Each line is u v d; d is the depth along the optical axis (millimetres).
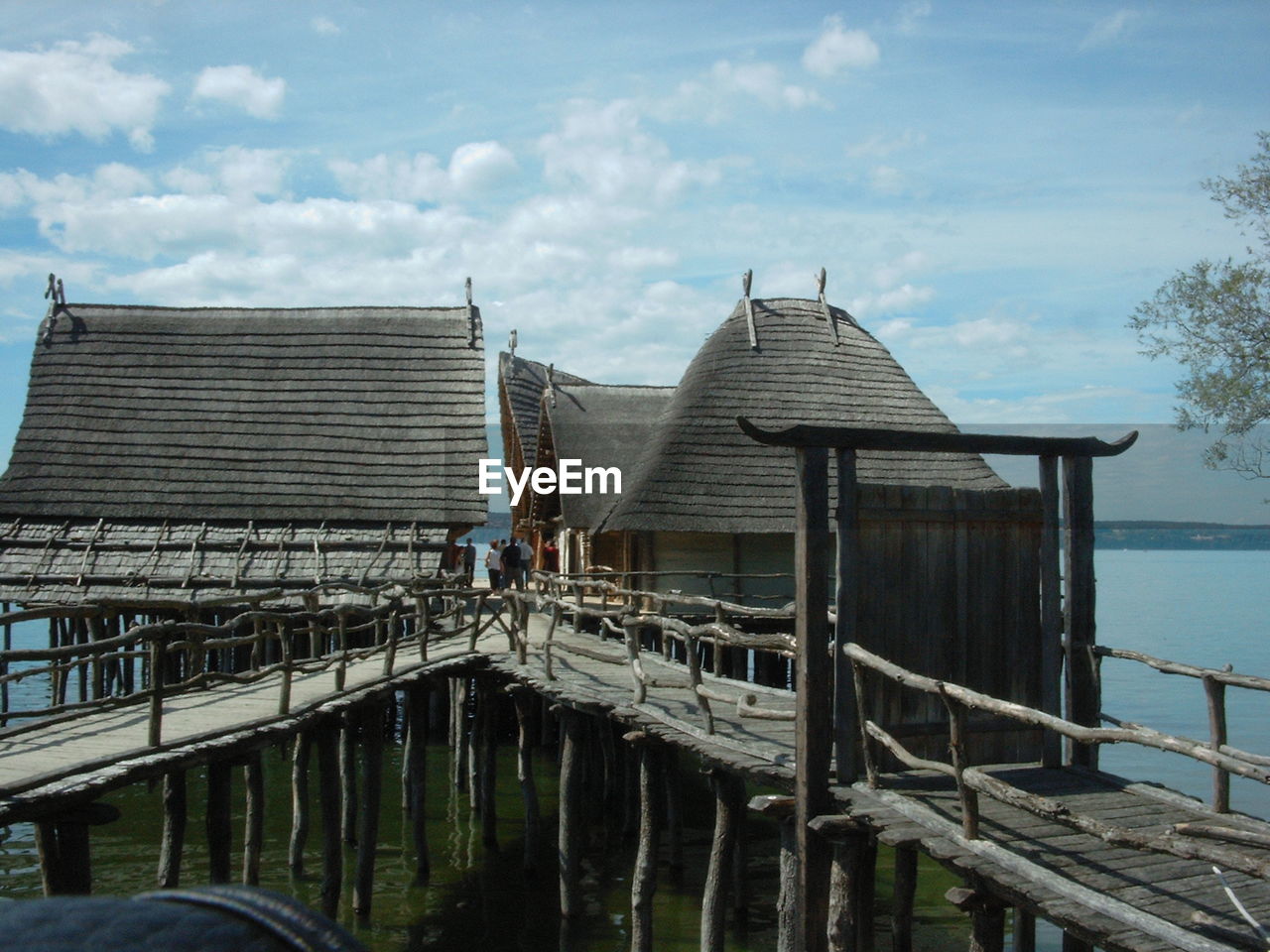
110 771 7449
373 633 19875
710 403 21547
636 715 10078
